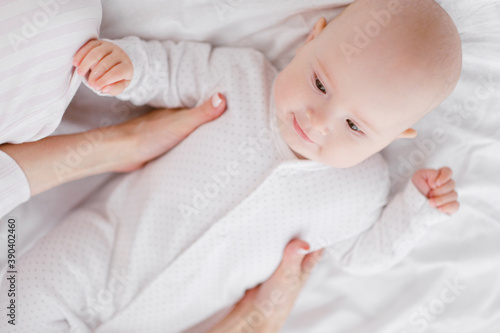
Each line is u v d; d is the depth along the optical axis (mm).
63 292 1055
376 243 1128
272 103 1055
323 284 1262
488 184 1188
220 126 1063
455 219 1215
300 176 1050
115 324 1124
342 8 1039
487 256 1208
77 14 795
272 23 1086
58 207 1197
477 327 1217
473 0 961
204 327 1217
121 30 1059
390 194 1196
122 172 1213
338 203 1083
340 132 916
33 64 779
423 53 859
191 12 1053
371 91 868
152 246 1084
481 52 1061
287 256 1112
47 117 879
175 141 1124
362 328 1239
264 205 1051
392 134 939
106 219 1134
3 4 735
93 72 856
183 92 1103
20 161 965
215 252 1081
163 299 1112
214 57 1100
